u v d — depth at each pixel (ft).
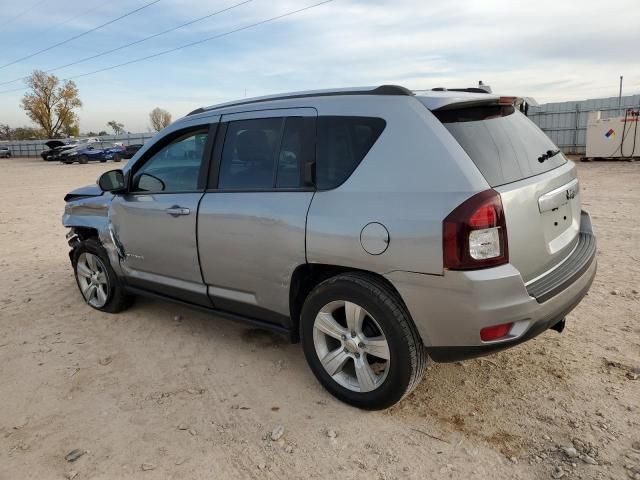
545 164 10.35
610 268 18.21
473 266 8.31
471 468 8.41
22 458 9.08
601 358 11.69
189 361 12.59
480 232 8.26
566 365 11.46
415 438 9.24
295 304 10.98
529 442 8.97
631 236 22.90
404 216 8.79
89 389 11.41
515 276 8.47
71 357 13.05
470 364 11.71
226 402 10.68
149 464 8.80
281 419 9.99
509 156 9.50
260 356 12.71
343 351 10.22
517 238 8.73
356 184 9.55
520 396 10.37
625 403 9.91
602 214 28.53
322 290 10.12
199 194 12.25
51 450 9.29
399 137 9.29
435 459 8.66
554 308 9.21
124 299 15.80
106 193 15.24
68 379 11.89
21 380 11.91
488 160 8.99
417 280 8.75
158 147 13.52
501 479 8.14
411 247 8.69
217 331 14.35
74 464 8.89
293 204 10.32
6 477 8.61
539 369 11.36
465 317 8.50
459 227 8.24
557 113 80.84
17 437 9.71
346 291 9.69
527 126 10.98
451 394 10.57
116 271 15.16
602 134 64.49
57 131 242.58
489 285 8.31
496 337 8.62
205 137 12.42
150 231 13.41
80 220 15.84
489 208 8.27
